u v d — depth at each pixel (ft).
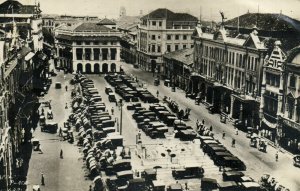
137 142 192.44
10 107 160.25
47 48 414.62
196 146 189.88
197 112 254.27
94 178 143.02
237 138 203.10
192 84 299.58
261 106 208.64
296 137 180.86
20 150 176.96
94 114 223.30
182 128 207.82
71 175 152.15
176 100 284.82
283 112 191.31
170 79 354.33
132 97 275.59
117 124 213.46
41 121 211.41
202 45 289.94
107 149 169.07
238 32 252.01
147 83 338.13
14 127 161.48
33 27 298.56
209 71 280.92
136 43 421.59
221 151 168.66
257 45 211.20
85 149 171.63
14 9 293.64
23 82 204.64
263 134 207.10
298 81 179.52
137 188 138.92
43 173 153.07
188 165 153.69
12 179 144.36
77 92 280.10
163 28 369.09
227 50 252.21
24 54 215.72
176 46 375.86
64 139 194.49
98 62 386.73
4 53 146.30
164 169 160.86
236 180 146.51
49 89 306.76
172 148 185.68
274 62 197.77
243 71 231.09
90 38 380.37
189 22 372.17
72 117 222.48
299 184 149.18
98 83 337.93
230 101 244.63
